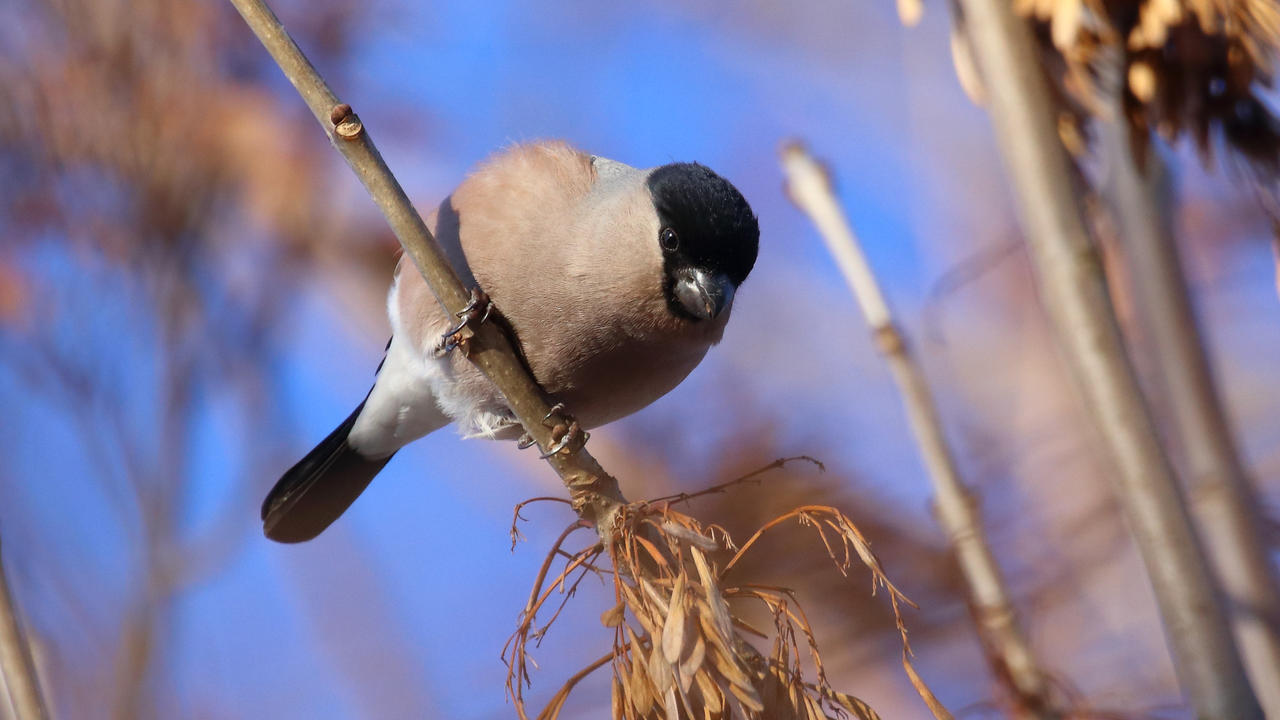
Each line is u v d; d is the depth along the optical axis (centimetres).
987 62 422
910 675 464
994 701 562
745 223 785
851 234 629
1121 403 392
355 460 941
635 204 773
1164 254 529
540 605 487
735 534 792
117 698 911
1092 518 812
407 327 797
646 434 942
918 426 590
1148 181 531
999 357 985
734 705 432
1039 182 409
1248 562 484
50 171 959
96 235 973
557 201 775
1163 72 528
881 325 601
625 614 468
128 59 966
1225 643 375
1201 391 514
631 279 762
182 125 972
